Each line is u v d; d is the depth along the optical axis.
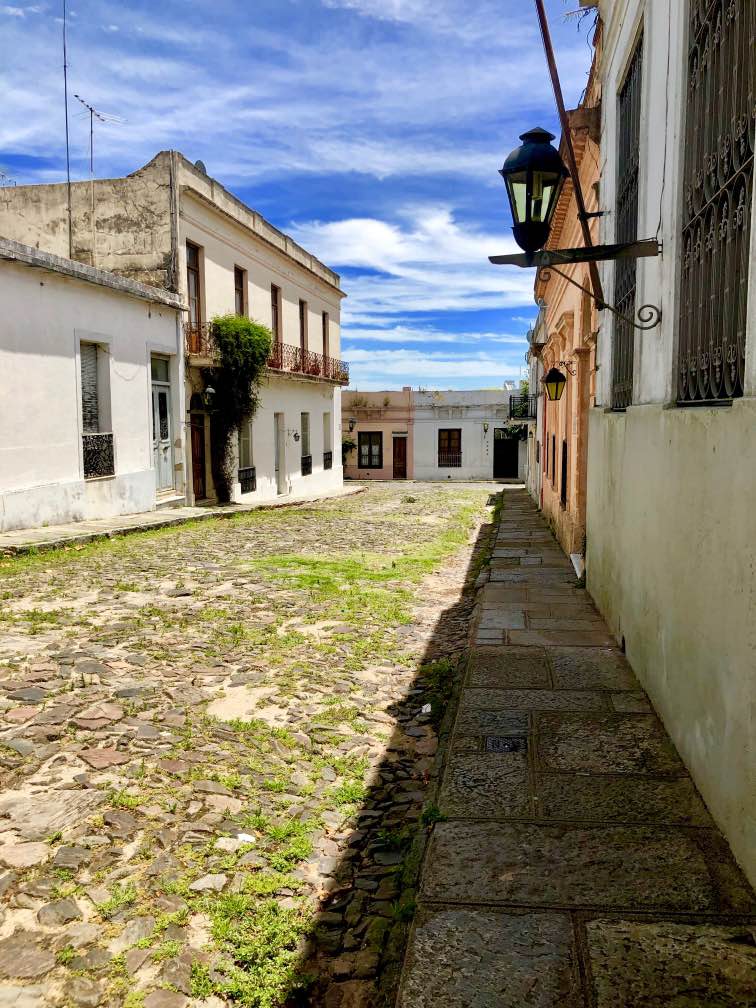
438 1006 2.13
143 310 15.21
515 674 5.08
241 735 4.38
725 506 2.88
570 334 11.09
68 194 17.03
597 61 6.79
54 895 2.79
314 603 7.88
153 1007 2.28
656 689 4.30
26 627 6.49
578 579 8.62
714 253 3.26
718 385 3.24
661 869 2.76
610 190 6.34
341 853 3.23
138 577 9.01
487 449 41.31
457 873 2.78
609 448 6.12
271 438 22.77
